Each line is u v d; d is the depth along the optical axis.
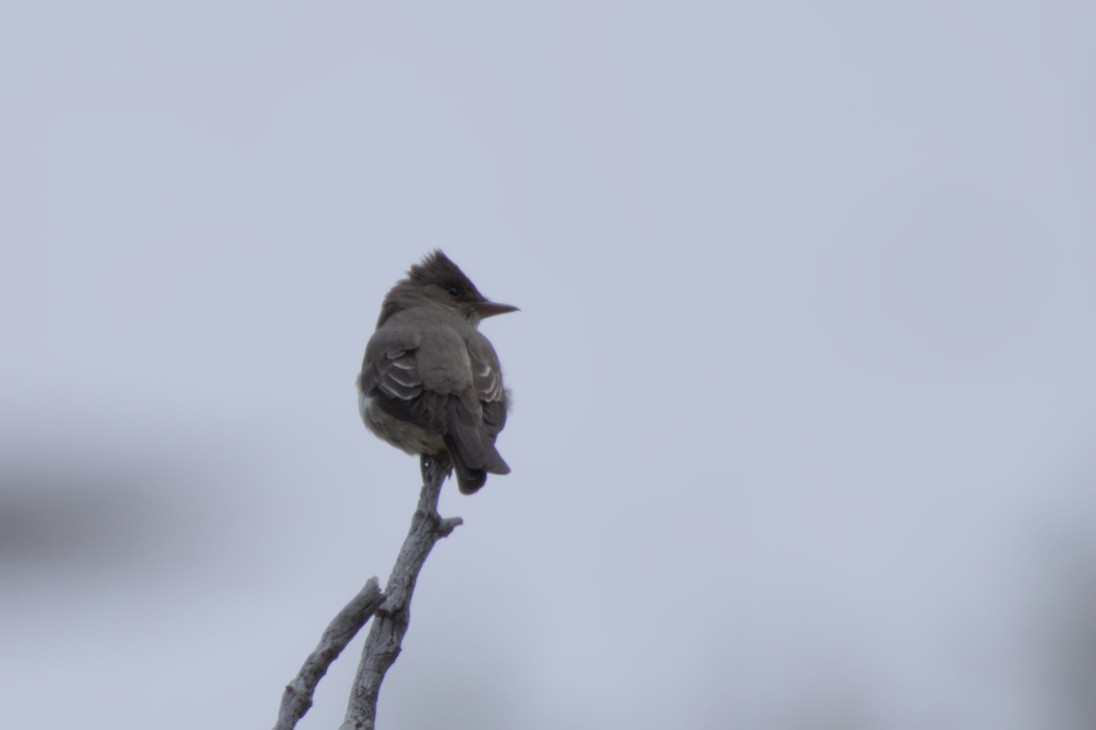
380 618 9.52
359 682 9.36
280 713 8.68
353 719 9.20
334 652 8.78
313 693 8.74
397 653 9.45
